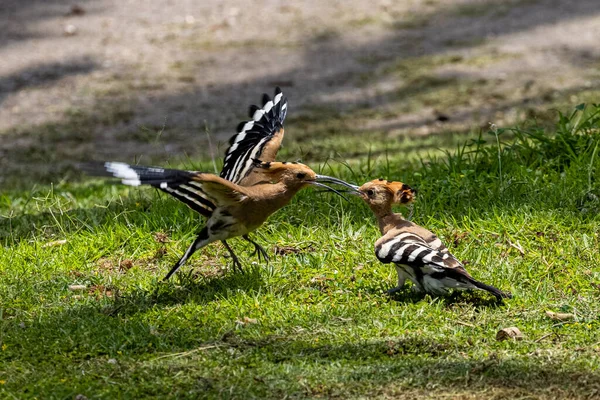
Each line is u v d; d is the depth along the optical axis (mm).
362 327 9672
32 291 11078
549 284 10688
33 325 9969
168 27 27750
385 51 25438
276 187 10742
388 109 21875
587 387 8289
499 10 27531
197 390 8383
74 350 9320
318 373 8648
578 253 11430
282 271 11344
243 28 27531
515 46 24953
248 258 11977
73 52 26219
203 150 19859
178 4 29406
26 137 21516
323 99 22781
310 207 13328
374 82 23578
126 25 27922
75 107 23125
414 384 8422
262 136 11641
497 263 11312
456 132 19656
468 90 22469
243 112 22219
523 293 10492
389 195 10906
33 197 15586
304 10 28562
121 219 13461
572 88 21781
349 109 22078
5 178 18703
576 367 8680
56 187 17094
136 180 9219
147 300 10688
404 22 27266
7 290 11086
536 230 12039
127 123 21984
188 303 10555
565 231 12016
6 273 11695
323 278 11094
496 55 24500
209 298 10703
